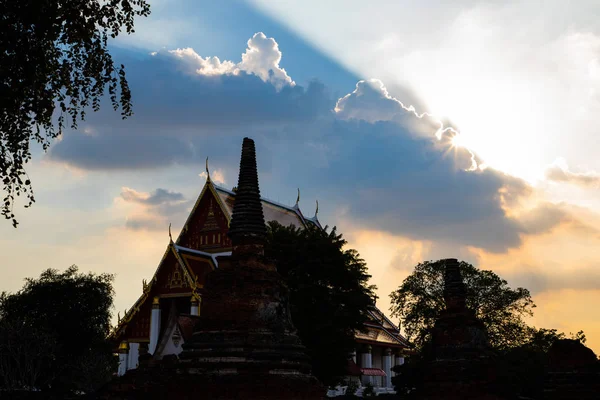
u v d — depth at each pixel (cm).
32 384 4828
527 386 4150
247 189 2680
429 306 5734
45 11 1933
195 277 5675
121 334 6009
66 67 2178
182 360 2412
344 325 4222
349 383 6116
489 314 5809
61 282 5662
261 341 2383
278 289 2544
